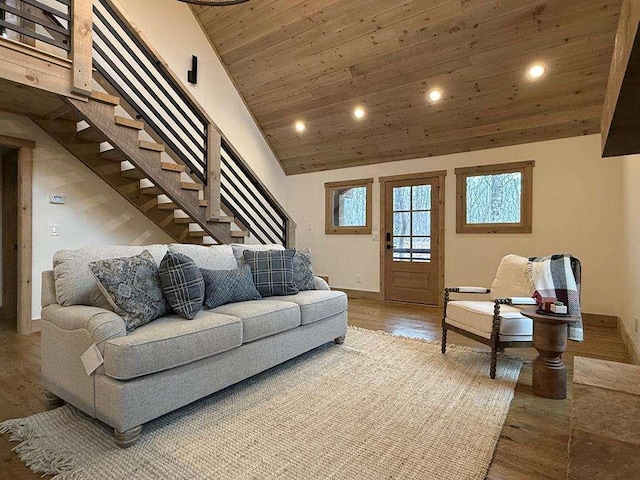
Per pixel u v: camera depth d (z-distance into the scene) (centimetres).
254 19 474
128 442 176
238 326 230
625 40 86
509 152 470
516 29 358
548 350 233
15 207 432
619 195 405
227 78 568
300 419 204
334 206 643
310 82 506
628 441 96
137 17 464
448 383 254
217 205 410
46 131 380
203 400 226
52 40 278
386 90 468
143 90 472
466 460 168
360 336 369
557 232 440
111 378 178
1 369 270
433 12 373
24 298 365
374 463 166
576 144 428
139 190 449
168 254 236
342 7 406
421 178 540
